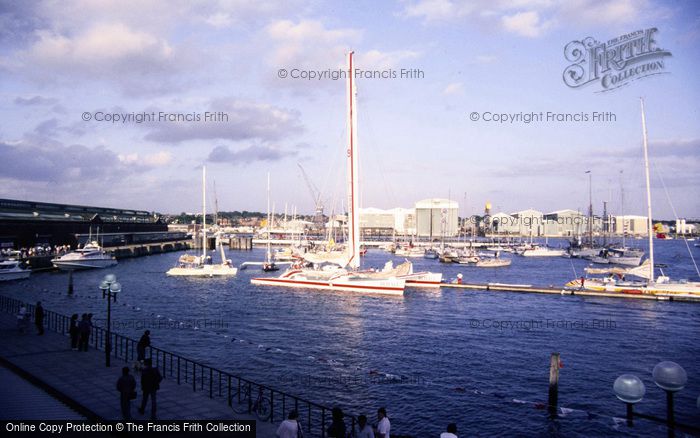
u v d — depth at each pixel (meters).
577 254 178.62
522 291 80.44
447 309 64.00
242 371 35.91
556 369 29.19
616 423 27.56
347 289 79.88
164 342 44.69
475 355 41.19
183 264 119.44
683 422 27.81
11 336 33.94
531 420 27.91
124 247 161.62
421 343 45.28
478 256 167.12
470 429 26.70
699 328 52.38
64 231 144.38
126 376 19.20
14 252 109.88
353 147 68.56
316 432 25.05
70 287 75.38
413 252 189.25
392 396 31.31
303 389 32.25
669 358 40.78
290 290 82.88
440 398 31.06
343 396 31.16
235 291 82.00
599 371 37.16
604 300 71.69
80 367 26.28
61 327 40.53
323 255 84.69
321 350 42.44
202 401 21.89
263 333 49.19
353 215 70.25
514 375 35.88
